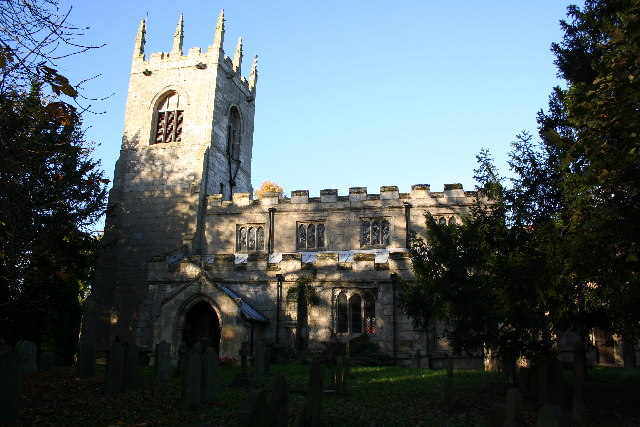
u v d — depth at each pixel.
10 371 11.48
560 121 18.22
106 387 15.27
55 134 18.45
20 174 12.00
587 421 13.88
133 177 43.06
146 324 31.95
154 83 45.00
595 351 29.20
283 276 31.88
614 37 12.79
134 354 16.75
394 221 37.69
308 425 10.27
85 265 27.56
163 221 41.56
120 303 40.41
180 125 44.28
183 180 42.03
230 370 24.09
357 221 38.31
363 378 21.88
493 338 16.23
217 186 43.47
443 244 17.25
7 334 26.86
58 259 19.89
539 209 17.05
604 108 12.23
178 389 16.66
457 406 15.62
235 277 32.47
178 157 42.66
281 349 29.52
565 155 13.27
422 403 16.08
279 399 9.56
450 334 17.69
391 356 29.66
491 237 16.86
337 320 31.05
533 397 16.38
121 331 39.81
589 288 13.88
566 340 29.47
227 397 15.40
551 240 14.73
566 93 15.45
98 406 13.38
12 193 12.04
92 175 25.19
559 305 14.88
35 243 14.88
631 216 12.39
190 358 13.57
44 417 11.85
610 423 13.66
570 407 15.45
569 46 20.03
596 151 12.03
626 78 11.38
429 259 17.72
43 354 21.16
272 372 23.75
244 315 28.95
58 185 17.67
